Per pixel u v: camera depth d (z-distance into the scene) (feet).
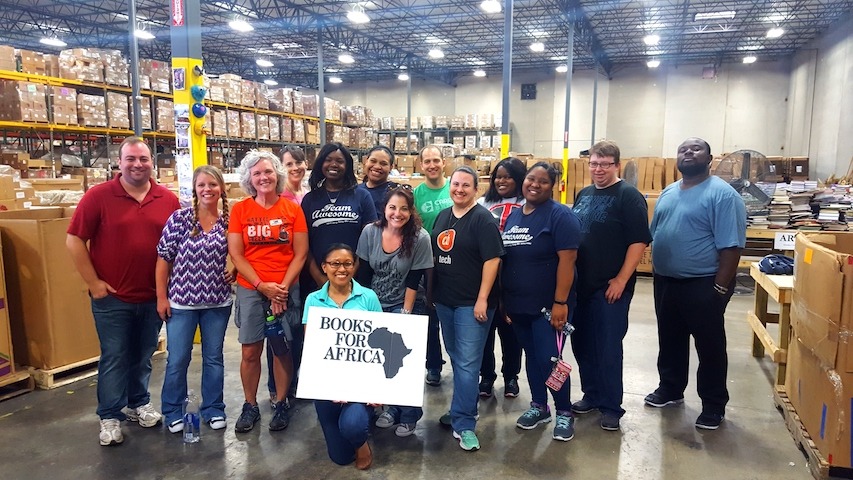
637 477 8.64
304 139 40.83
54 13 48.83
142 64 28.96
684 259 9.90
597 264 9.80
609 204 9.73
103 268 9.46
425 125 67.51
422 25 51.67
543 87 71.51
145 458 9.19
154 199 9.85
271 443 9.71
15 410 10.97
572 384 12.56
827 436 8.38
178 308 9.68
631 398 11.69
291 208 9.91
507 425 10.44
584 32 52.34
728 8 45.52
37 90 24.14
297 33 53.11
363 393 8.66
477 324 9.33
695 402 11.50
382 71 73.05
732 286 9.73
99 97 26.66
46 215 13.89
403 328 8.83
